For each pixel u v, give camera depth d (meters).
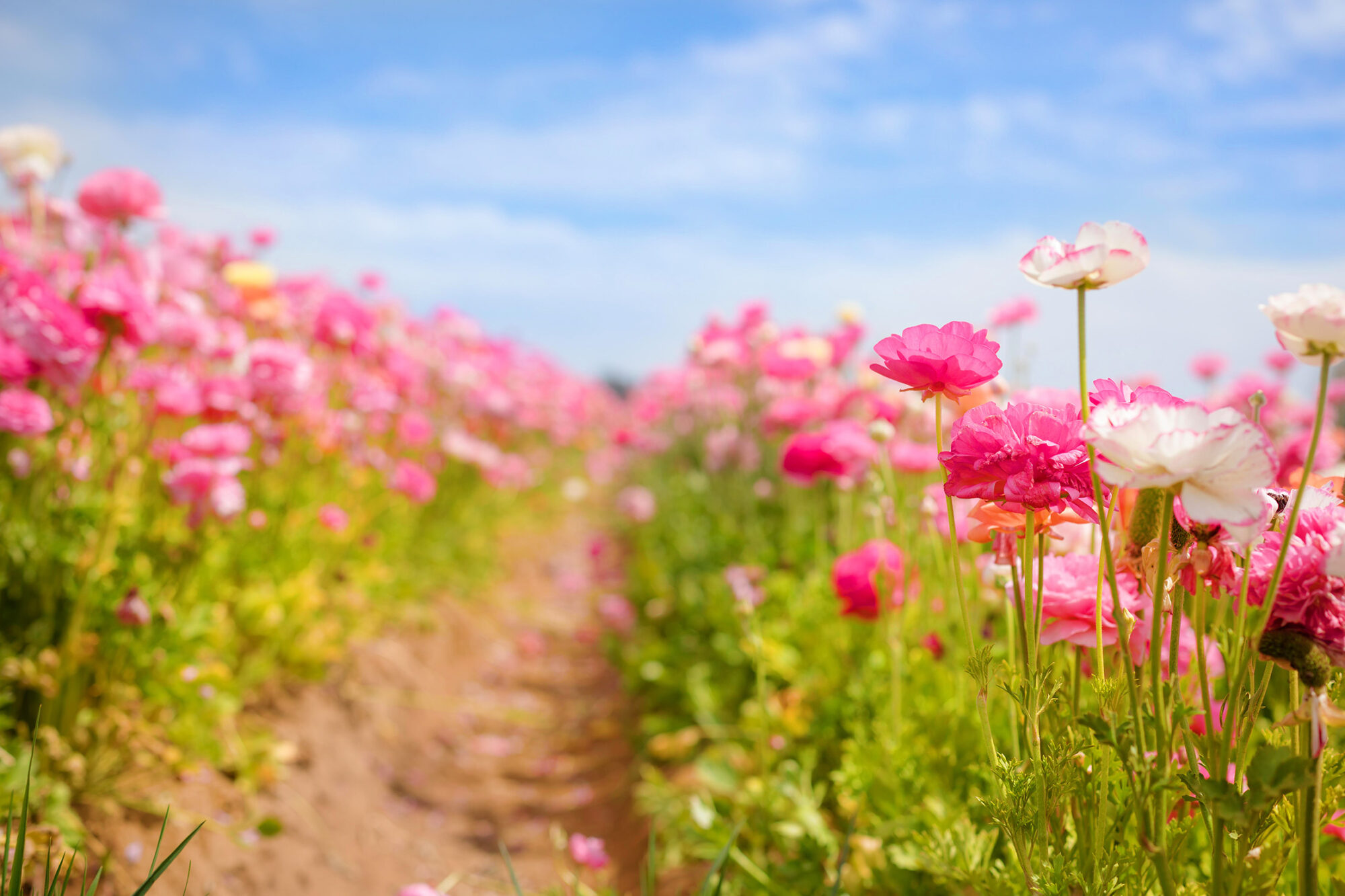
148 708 1.02
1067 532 0.71
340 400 1.68
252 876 0.95
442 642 1.82
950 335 0.53
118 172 1.09
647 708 1.51
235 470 1.09
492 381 2.89
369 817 1.18
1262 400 0.49
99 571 0.94
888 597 0.96
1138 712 0.49
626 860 1.12
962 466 0.53
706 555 1.83
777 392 2.02
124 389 1.06
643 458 3.82
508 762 1.47
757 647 0.93
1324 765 0.53
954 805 0.75
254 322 1.52
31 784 0.81
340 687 1.40
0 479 0.97
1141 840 0.50
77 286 0.97
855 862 0.83
